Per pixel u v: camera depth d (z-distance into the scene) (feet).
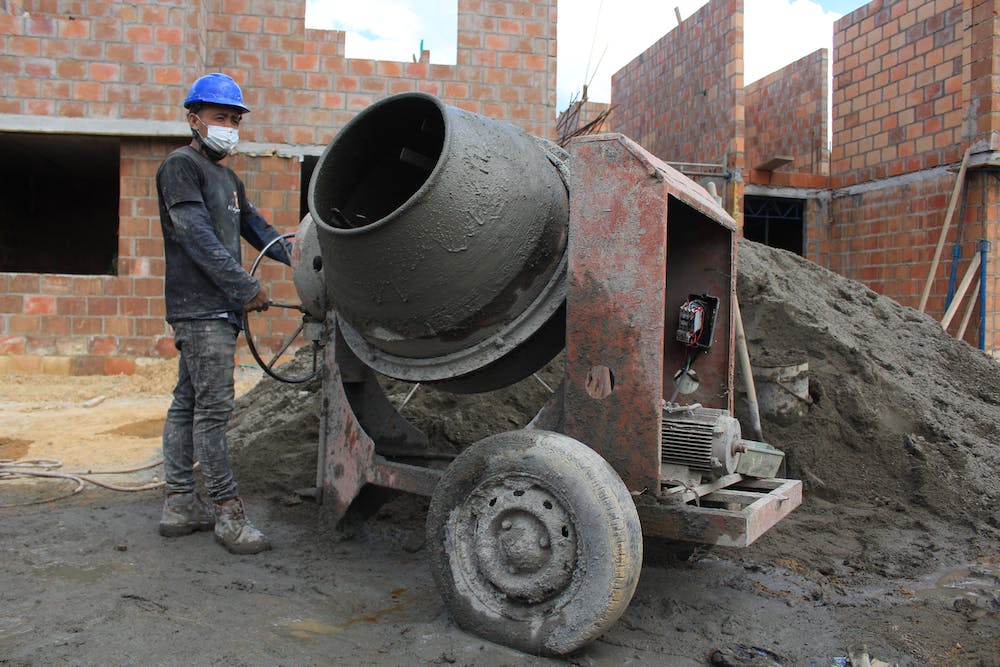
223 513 10.03
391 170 10.03
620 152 7.76
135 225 28.99
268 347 29.89
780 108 46.68
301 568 9.45
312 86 30.32
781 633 7.98
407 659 6.97
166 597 8.17
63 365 28.66
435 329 8.67
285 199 30.14
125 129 28.53
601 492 6.87
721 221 10.09
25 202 43.86
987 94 32.35
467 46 31.35
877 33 38.34
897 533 11.78
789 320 15.94
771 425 14.44
